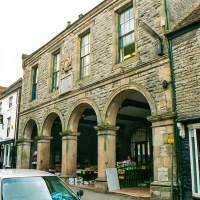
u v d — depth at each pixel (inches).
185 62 320.5
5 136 853.8
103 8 475.8
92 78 469.7
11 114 841.5
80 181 490.0
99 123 432.8
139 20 398.3
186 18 355.3
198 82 302.7
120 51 436.8
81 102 482.0
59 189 197.2
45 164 579.8
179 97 319.0
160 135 330.3
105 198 350.9
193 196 282.8
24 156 673.6
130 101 504.1
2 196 168.1
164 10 360.5
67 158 496.1
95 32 487.2
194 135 291.9
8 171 205.5
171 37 341.4
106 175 402.9
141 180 468.4
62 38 585.3
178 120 307.3
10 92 872.3
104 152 413.4
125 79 398.0
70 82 522.6
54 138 778.2
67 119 512.4
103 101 432.5
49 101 582.9
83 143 807.7
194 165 289.4
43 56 655.1
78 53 529.3
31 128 688.4
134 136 717.3
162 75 343.3
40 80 649.0
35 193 183.2
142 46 383.2
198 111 296.4
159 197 313.1
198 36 312.2
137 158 693.3
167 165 315.0
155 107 343.9
